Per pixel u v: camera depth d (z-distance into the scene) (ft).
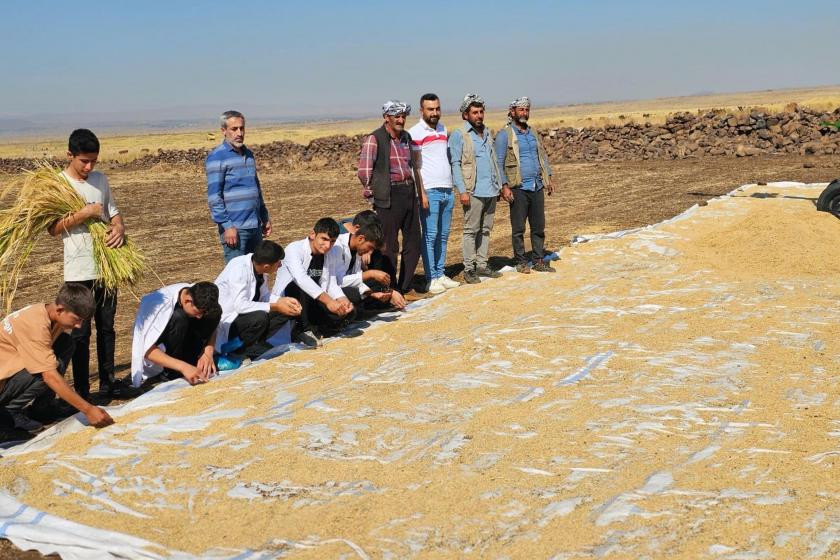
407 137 26.91
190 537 12.69
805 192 49.90
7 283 19.65
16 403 17.48
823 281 28.19
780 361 20.01
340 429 16.48
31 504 13.99
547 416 16.89
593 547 11.88
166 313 19.71
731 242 34.42
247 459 15.31
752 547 11.71
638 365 19.94
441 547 12.09
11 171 120.88
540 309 25.59
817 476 13.83
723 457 14.69
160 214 62.23
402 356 21.15
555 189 65.77
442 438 15.89
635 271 30.71
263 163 106.22
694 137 89.97
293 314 21.35
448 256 38.78
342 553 12.00
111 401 20.31
